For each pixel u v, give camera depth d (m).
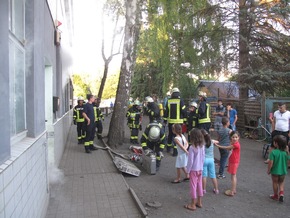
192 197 5.32
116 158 8.54
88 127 10.16
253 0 16.58
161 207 5.43
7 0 2.41
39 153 4.15
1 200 2.16
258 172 8.14
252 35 17.67
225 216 5.08
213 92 22.83
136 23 12.02
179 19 18.31
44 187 4.67
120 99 11.71
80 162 8.64
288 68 16.73
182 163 6.93
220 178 7.45
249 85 16.47
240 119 16.33
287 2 15.84
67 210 4.97
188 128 10.50
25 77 3.94
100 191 5.99
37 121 4.17
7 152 2.44
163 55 20.17
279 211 5.34
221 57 18.53
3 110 2.33
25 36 3.97
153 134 7.91
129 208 5.11
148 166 7.89
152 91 31.55
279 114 9.55
